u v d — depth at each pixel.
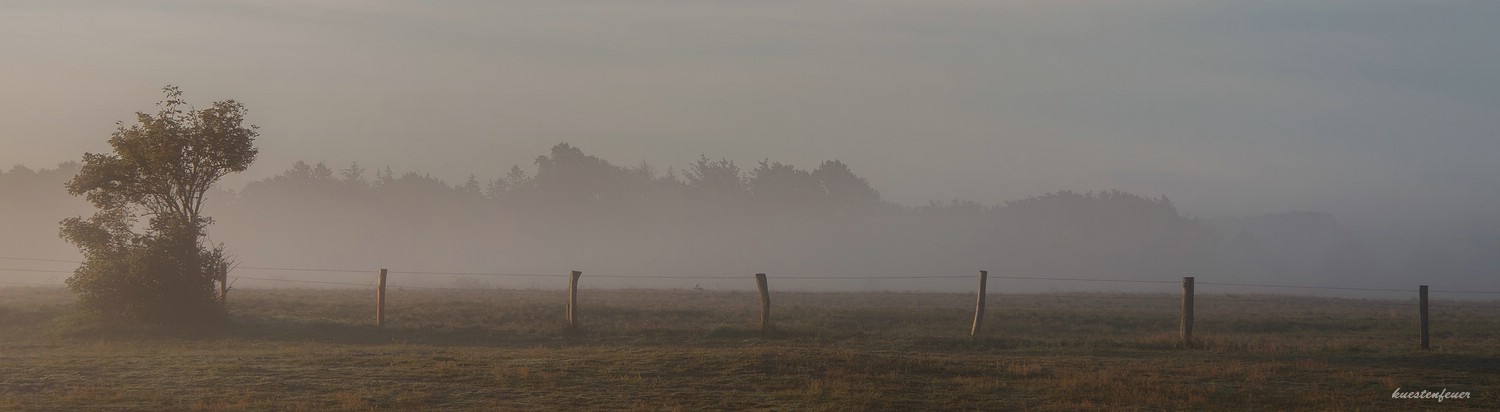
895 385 17.61
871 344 26.69
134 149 30.45
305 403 15.25
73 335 27.67
